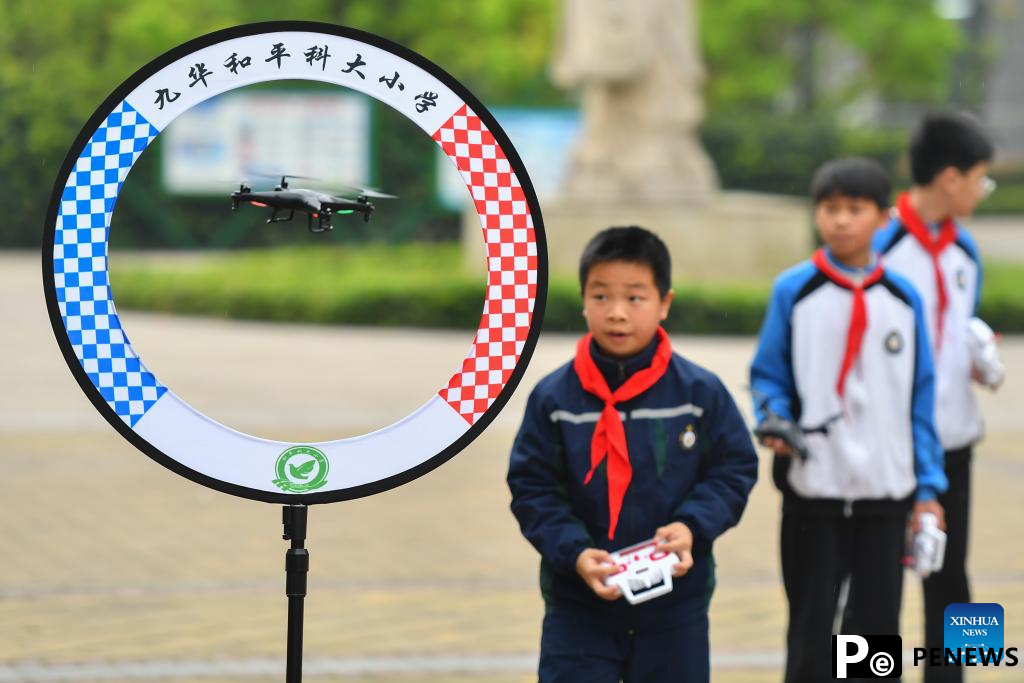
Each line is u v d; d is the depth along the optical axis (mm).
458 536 8344
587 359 4008
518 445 4066
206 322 18938
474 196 3377
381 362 15383
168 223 29609
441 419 3400
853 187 5012
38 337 16688
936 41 32062
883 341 5070
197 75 3244
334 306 18828
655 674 3998
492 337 3406
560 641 4012
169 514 8805
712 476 4016
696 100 19844
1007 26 44594
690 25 19766
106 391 3268
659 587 3764
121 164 3227
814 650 5133
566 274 19125
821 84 36438
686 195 19609
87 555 7844
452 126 3354
